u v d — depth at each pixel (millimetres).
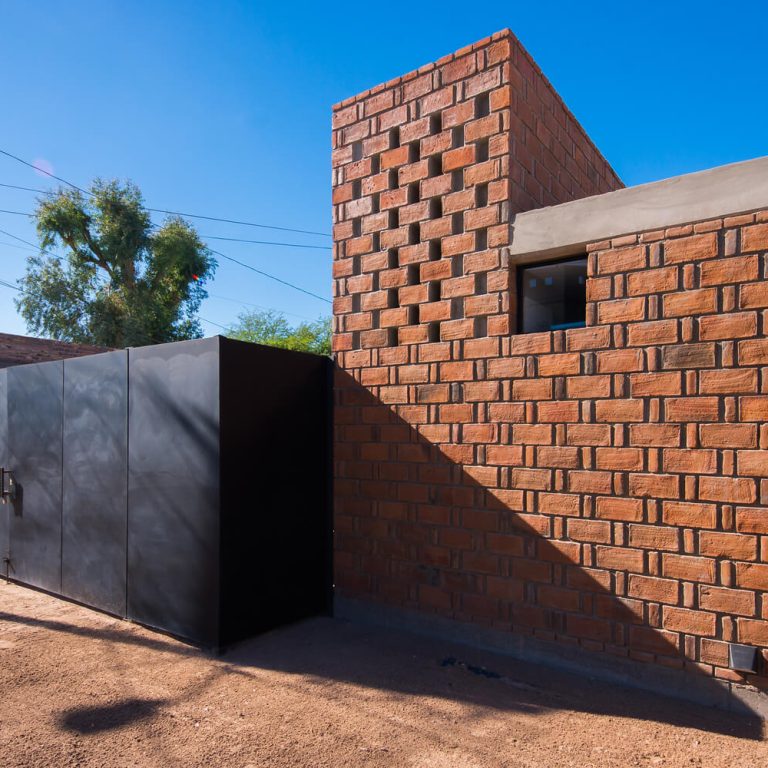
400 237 5512
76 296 27969
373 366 5629
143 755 3299
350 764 3221
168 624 5230
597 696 4047
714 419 3918
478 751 3355
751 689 3746
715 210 3982
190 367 5156
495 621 4801
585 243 4504
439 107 5309
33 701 3967
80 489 6258
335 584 5809
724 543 3850
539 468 4617
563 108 5938
